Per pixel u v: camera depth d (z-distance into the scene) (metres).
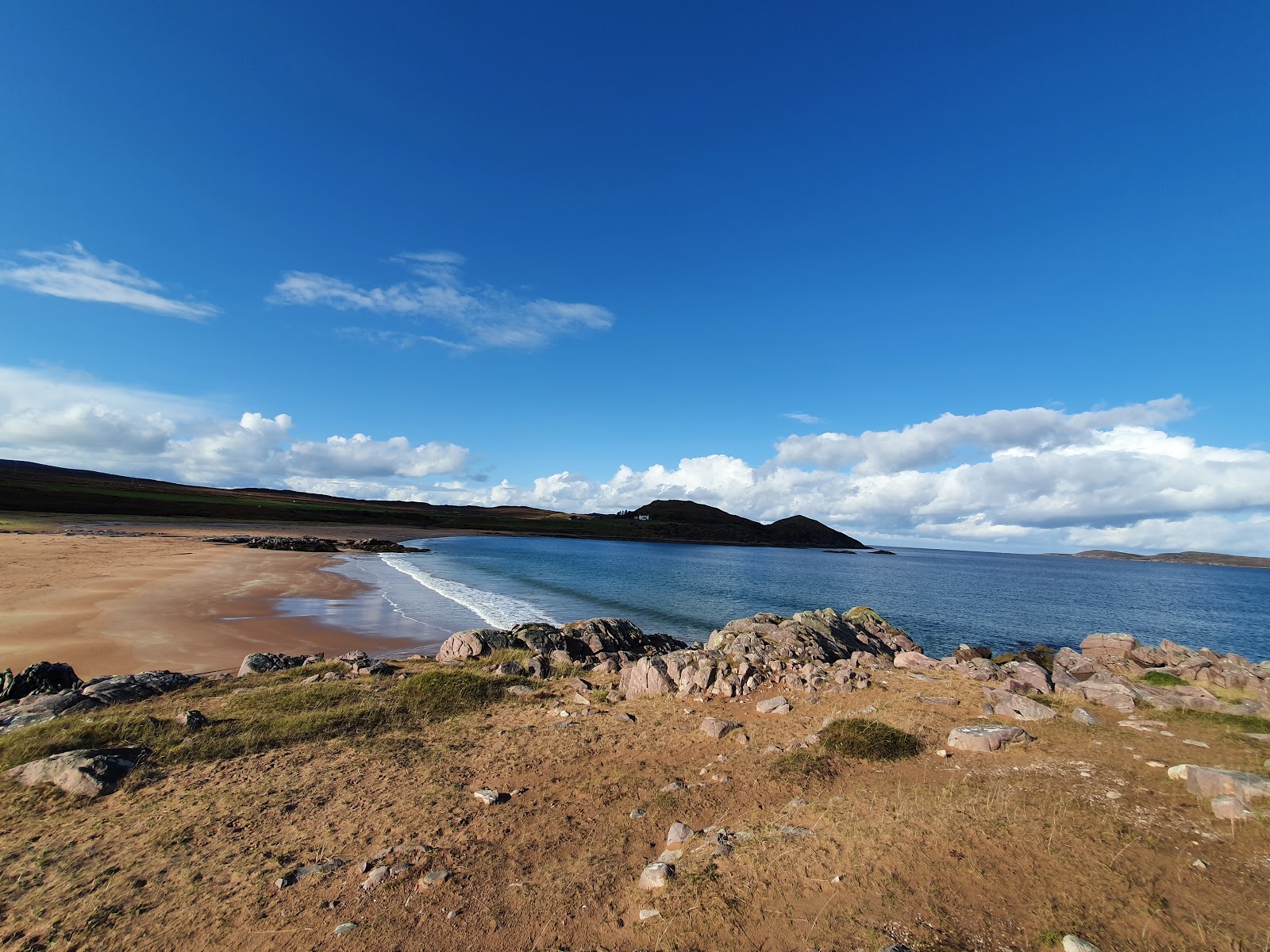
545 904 5.86
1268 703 10.93
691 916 5.32
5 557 42.00
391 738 11.47
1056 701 11.88
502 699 14.71
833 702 13.20
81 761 9.37
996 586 85.62
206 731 11.50
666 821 7.76
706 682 15.27
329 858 6.99
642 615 40.91
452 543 122.88
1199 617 56.97
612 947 5.11
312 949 5.35
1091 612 57.25
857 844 6.21
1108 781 7.46
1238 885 5.05
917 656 17.39
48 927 5.76
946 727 10.49
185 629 25.12
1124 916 4.79
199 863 6.91
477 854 7.00
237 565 50.44
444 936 5.44
